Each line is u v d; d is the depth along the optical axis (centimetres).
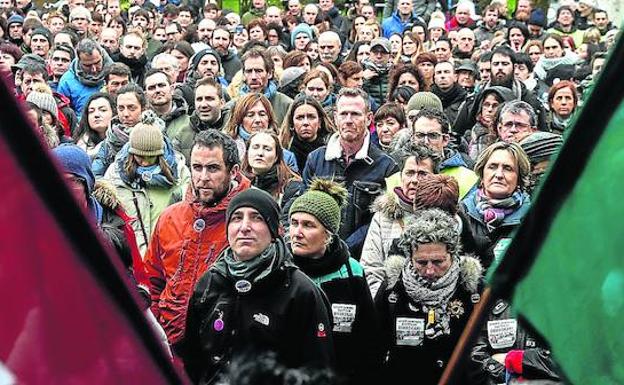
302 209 850
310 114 1376
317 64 1997
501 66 1889
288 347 763
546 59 2264
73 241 264
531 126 1320
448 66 1867
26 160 253
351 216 1170
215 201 958
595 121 291
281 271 765
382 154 1229
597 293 295
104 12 3159
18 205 254
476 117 1647
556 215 303
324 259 851
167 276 958
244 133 1384
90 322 271
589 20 3206
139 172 1157
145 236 1152
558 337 305
